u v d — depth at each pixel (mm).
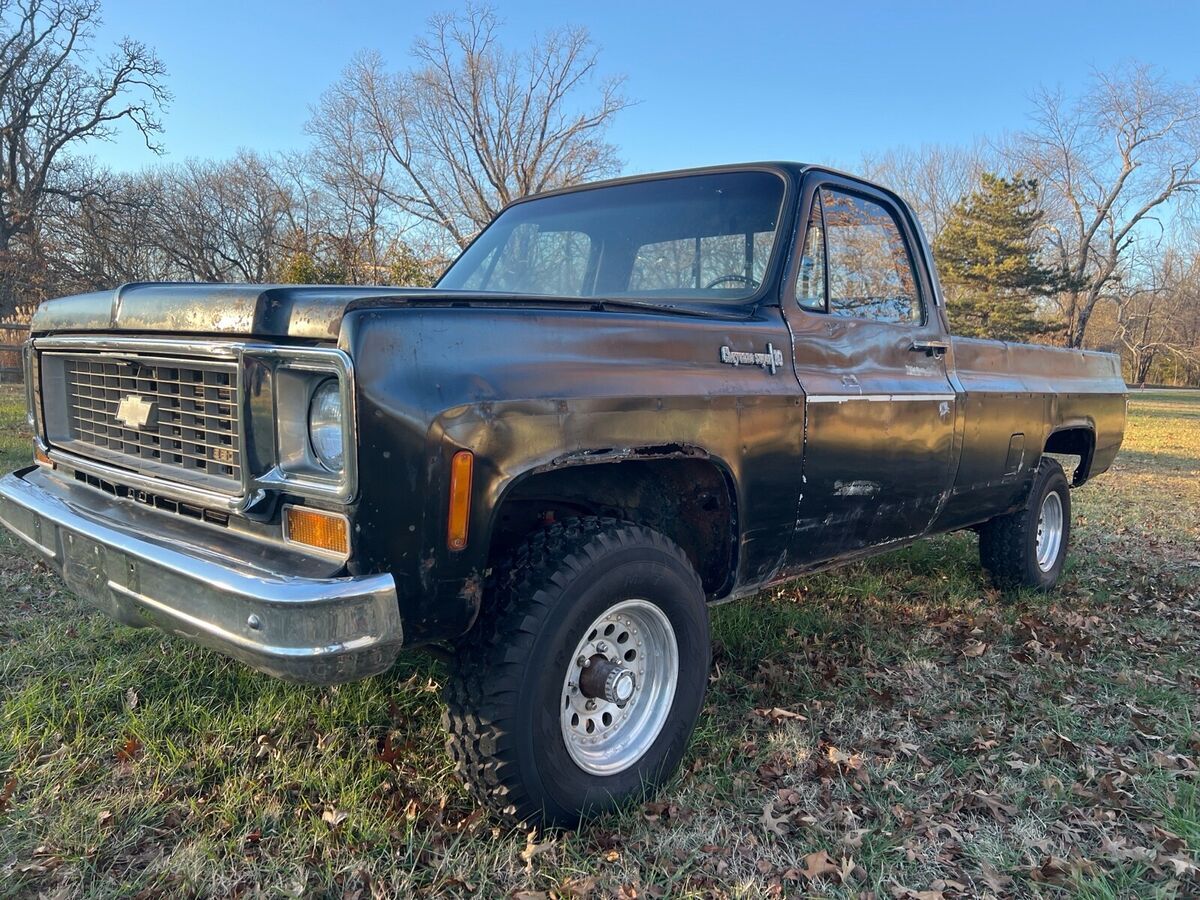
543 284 3959
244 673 3436
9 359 17469
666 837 2568
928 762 3104
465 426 2182
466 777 2451
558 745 2479
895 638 4375
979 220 43219
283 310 2199
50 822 2523
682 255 3588
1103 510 8484
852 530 3633
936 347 4039
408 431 2090
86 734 3008
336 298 2117
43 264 24578
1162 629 4656
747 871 2445
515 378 2307
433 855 2445
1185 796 2850
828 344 3408
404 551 2125
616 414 2527
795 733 3223
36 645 3715
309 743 2982
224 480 2332
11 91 32250
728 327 2998
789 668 3928
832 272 3562
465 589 2258
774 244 3354
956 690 3766
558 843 2506
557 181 35781
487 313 2334
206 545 2309
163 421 2527
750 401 2971
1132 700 3668
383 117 34562
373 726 3100
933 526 4234
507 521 2854
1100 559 6297
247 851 2436
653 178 3910
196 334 2354
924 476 3932
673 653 2824
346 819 2545
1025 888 2414
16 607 4234
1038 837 2625
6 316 24578
